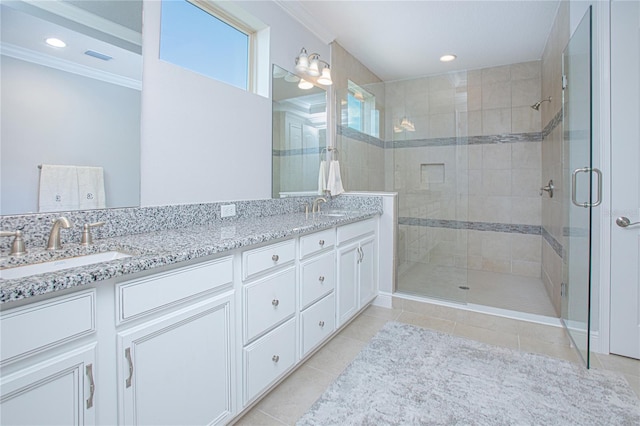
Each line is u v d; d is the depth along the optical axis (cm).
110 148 139
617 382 167
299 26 259
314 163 278
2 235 103
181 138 169
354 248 234
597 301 198
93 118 134
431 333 228
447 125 320
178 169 168
